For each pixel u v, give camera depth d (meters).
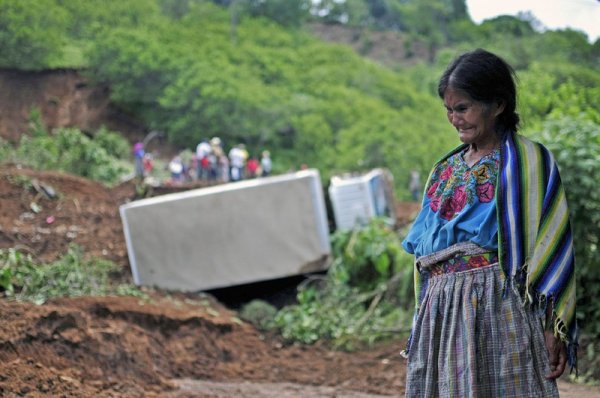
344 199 16.22
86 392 7.38
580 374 9.20
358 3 85.56
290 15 72.88
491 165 3.60
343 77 60.12
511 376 3.43
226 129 48.16
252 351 11.34
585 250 10.00
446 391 3.50
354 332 12.20
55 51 48.06
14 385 6.83
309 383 9.91
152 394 8.01
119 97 47.19
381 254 13.79
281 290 14.62
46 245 14.45
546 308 3.43
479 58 3.63
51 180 18.47
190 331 10.86
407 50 77.94
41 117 45.12
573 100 14.09
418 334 3.67
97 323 9.40
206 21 63.47
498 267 3.51
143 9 55.88
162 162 42.06
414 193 38.25
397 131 48.34
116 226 15.96
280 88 55.53
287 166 48.28
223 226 13.95
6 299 9.66
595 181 10.05
